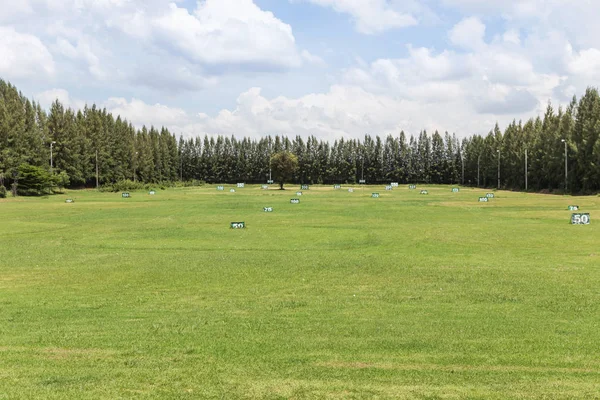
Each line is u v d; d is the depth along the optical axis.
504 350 11.00
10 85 125.75
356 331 12.52
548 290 17.02
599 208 59.75
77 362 10.41
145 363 10.33
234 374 9.69
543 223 42.72
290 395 8.66
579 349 11.02
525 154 122.81
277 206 66.88
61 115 124.56
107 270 22.02
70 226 42.66
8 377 9.55
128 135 155.50
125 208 64.31
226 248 29.78
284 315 14.16
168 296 16.77
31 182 101.44
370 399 8.47
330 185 190.88
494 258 24.84
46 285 18.80
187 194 108.44
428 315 14.05
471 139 179.00
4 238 34.84
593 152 93.56
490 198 86.00
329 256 25.80
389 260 24.17
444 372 9.73
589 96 104.69
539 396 8.55
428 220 46.66
